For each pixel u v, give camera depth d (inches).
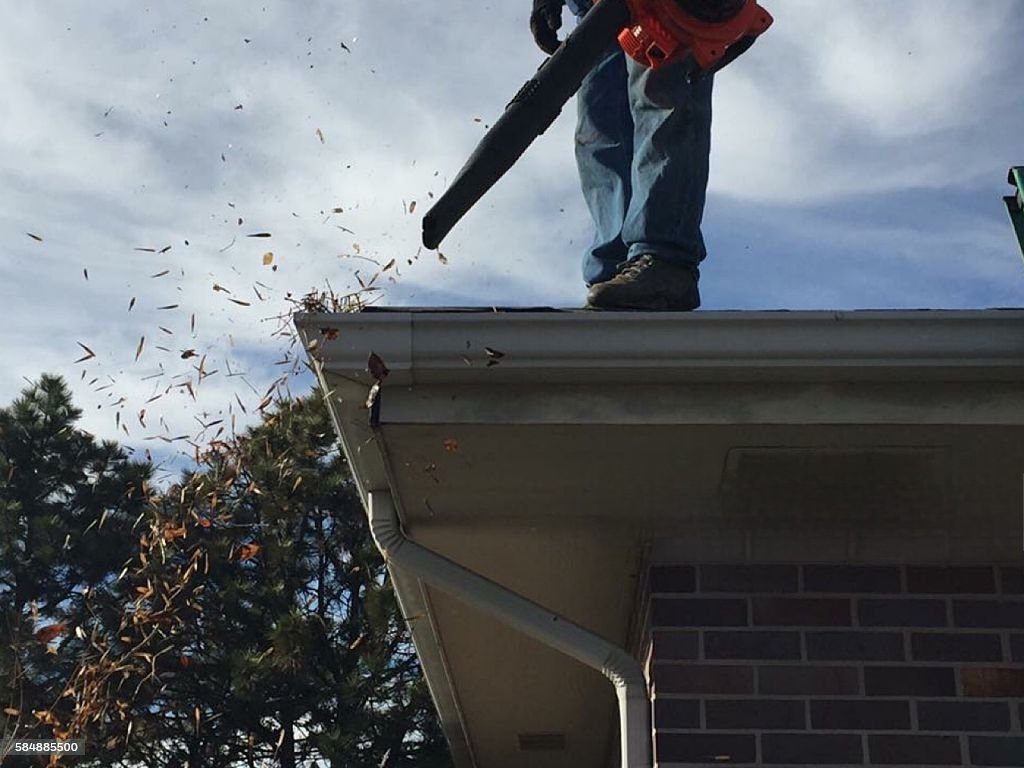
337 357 117.2
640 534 143.3
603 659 137.0
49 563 783.1
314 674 730.2
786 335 115.8
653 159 140.8
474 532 146.8
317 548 756.6
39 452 851.4
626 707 135.9
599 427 120.5
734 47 120.6
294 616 703.1
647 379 119.1
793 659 137.0
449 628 185.5
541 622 138.6
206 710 696.4
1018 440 121.7
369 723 710.5
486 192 109.6
